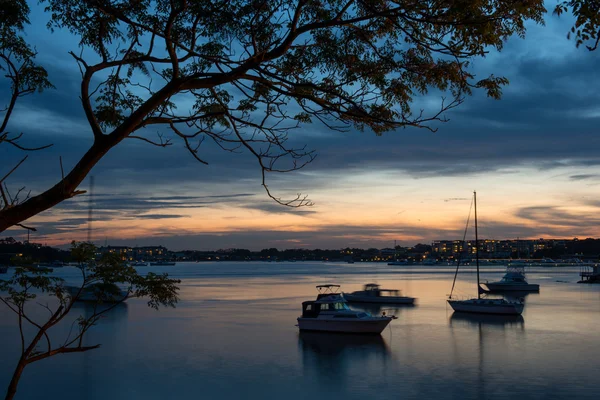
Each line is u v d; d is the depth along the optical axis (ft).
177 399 106.83
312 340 172.45
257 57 27.12
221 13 29.55
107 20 31.55
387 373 128.16
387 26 31.12
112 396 107.96
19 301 32.07
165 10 32.14
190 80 26.71
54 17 32.94
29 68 32.27
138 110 25.82
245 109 32.89
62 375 123.75
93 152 25.31
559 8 28.45
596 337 176.65
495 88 31.58
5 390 111.04
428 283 545.03
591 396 107.14
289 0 29.99
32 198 24.12
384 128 30.50
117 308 259.60
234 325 205.98
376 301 296.92
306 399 106.73
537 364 135.74
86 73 26.18
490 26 26.99
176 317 230.68
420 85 32.48
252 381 121.08
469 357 145.18
